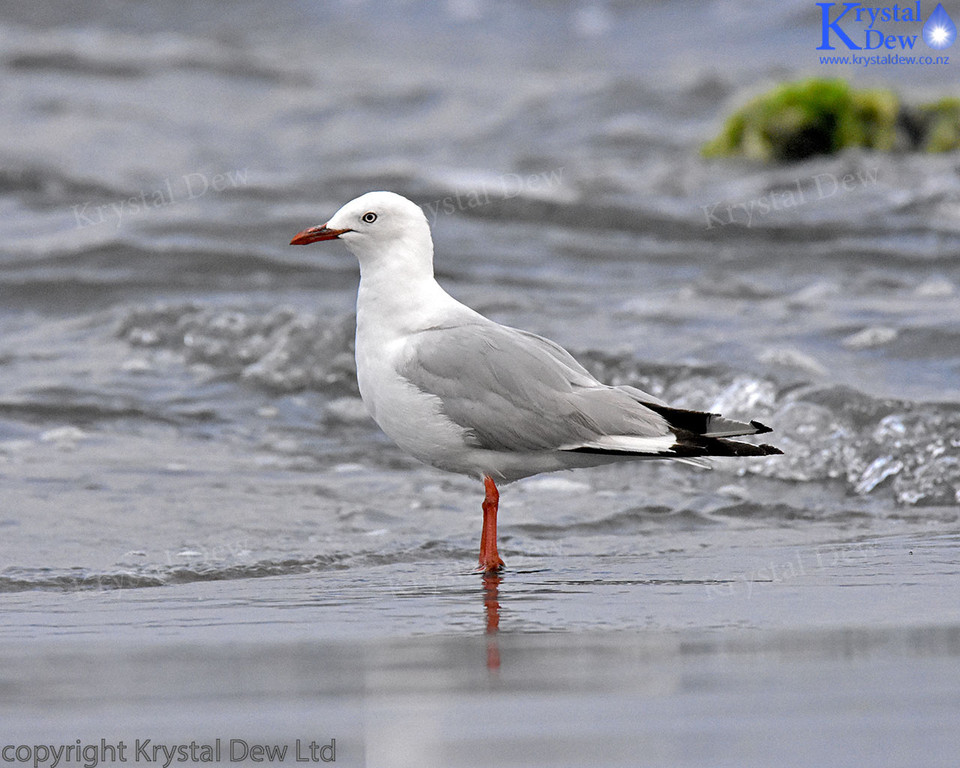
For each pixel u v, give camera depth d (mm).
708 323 15898
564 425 9430
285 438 13375
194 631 7410
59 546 9930
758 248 19562
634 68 43750
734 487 12039
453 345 9688
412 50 48750
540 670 6117
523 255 19562
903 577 8484
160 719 5488
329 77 39125
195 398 14242
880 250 18734
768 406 13234
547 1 54969
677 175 25391
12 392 14062
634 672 6023
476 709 5457
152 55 39594
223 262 18516
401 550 9977
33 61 37312
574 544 10219
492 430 9539
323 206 22078
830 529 10555
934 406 12695
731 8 50688
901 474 11836
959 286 17359
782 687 5684
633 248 19875
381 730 5219
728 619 7289
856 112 26750
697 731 5074
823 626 7000
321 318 15383
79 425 13438
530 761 4762
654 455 9375
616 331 15656
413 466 12680
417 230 10102
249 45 47156
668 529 10719
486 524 9641
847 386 13039
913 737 4934
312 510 11086
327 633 7250
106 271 18266
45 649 6953
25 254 18859
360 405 14219
